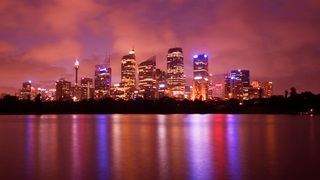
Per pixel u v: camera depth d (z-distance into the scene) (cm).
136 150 8350
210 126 18562
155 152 7981
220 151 8144
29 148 8694
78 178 5312
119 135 12612
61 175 5491
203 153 7812
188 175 5462
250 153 7781
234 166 6147
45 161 6700
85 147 8912
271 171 5712
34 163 6475
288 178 5253
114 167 6075
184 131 14750
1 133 13488
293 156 7294
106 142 10112
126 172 5678
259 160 6781
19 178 5334
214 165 6250
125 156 7344
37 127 17338
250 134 13025
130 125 19475
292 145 9275
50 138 11375
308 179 5200
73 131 14638
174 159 6931
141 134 13112
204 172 5659
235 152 7962
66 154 7644
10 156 7362
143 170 5828
